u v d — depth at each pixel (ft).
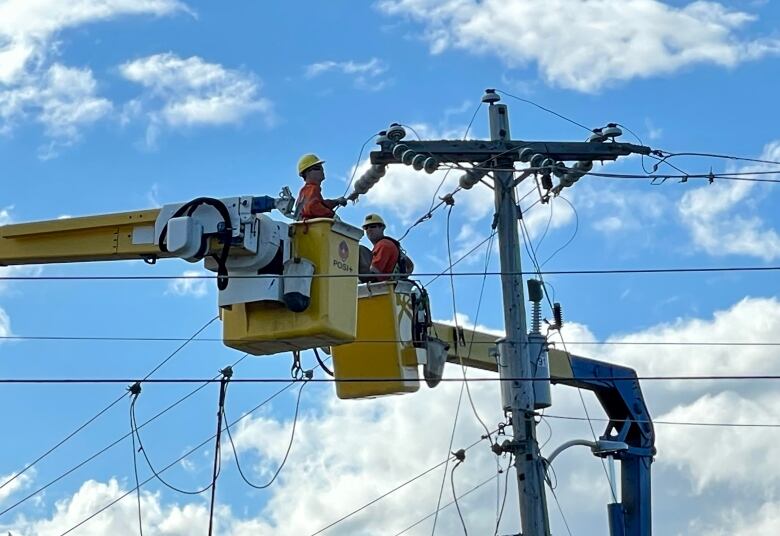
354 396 51.83
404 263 52.37
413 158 49.60
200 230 43.29
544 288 51.39
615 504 62.13
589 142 50.80
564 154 50.55
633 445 63.52
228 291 43.91
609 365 63.98
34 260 46.01
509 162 50.96
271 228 43.42
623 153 50.62
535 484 48.60
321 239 43.86
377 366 51.55
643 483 63.21
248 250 43.14
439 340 52.34
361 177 51.01
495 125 51.06
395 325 51.34
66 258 45.73
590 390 64.03
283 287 43.45
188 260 43.83
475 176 51.57
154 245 44.39
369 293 51.65
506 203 51.03
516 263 50.78
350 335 44.29
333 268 44.06
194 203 43.62
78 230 45.50
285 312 43.80
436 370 51.88
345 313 44.19
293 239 44.06
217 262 44.37
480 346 57.16
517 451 48.93
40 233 45.78
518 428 49.19
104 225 45.01
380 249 51.62
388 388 51.37
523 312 50.34
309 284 43.52
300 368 46.34
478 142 50.57
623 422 63.16
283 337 43.80
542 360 50.57
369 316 51.75
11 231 45.96
